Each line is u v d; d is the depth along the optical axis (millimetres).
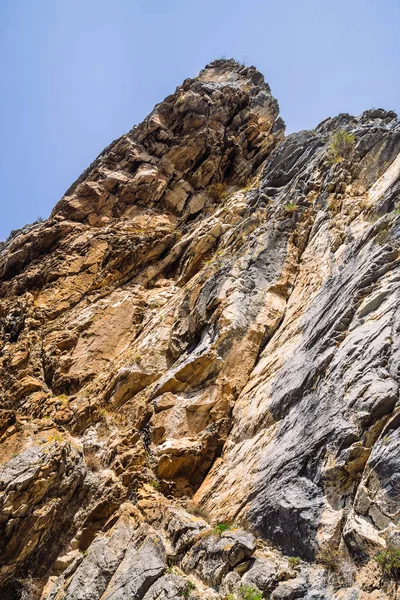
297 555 8852
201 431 13242
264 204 19719
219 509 10867
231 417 13180
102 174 27828
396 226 12492
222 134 28500
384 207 14195
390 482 8102
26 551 11672
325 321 12164
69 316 20406
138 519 11484
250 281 15625
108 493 12609
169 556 10008
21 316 20656
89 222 25828
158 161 28141
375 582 7480
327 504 8953
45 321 20406
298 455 9992
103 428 14727
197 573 9422
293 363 12203
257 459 11086
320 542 8539
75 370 17938
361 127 19750
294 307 14469
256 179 25188
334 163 18266
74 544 11969
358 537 8039
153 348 16469
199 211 25953
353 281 12211
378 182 16109
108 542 11039
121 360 17281
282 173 21422
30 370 18219
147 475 12750
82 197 26812
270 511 9672
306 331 12820
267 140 28906
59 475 12836
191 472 12656
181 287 20266
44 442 13836
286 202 18391
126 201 26422
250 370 13977
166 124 30016
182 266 21406
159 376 15688
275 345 13805
